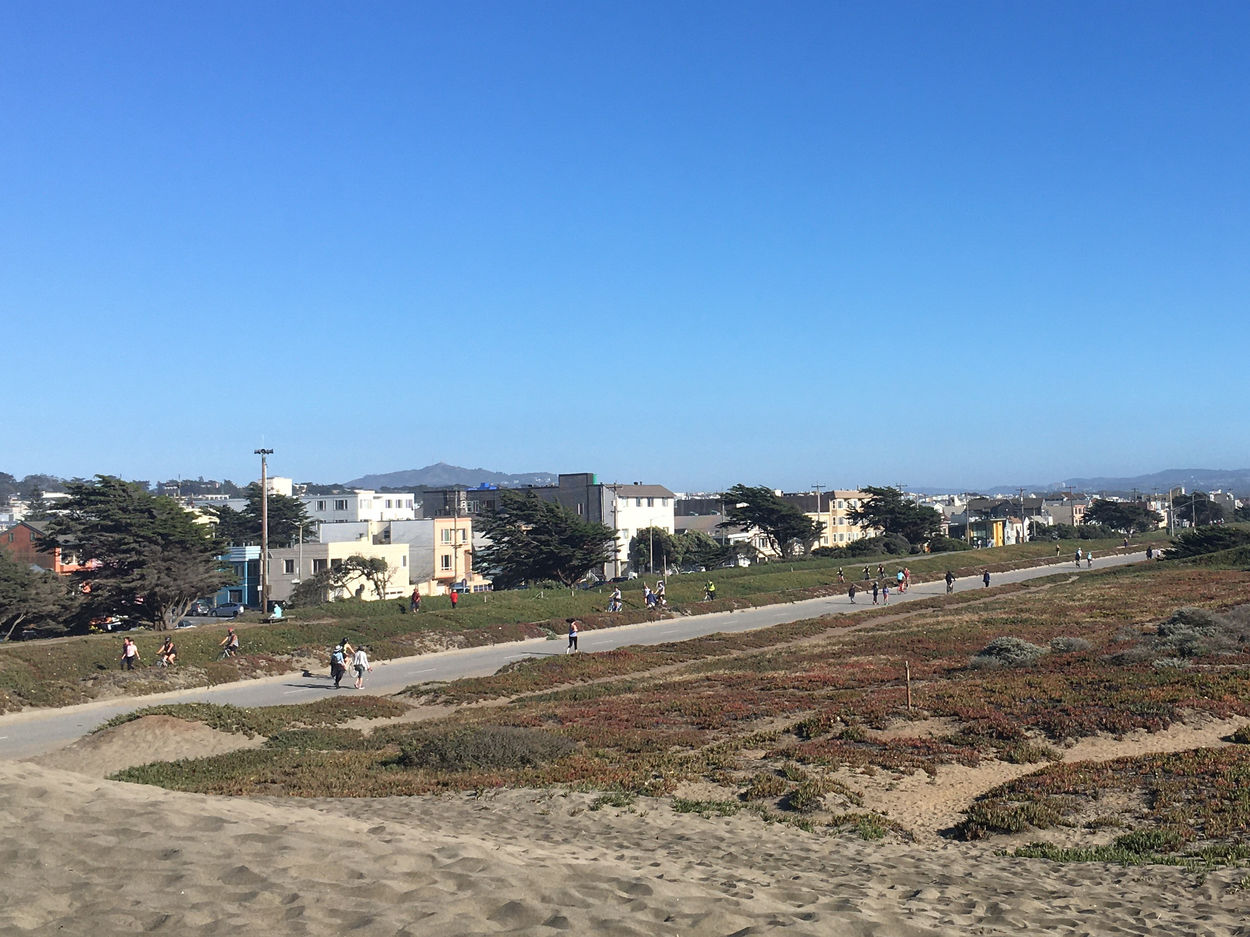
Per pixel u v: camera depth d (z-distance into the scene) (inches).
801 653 1710.1
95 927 291.1
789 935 329.1
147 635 1856.5
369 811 644.7
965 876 506.0
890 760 798.5
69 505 2290.8
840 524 6028.5
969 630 1891.0
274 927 298.5
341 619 2295.8
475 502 5123.0
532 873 380.8
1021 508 7352.4
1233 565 3225.9
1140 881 498.3
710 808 677.9
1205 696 949.8
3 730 1259.8
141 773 870.4
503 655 2020.2
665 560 4426.7
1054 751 816.9
